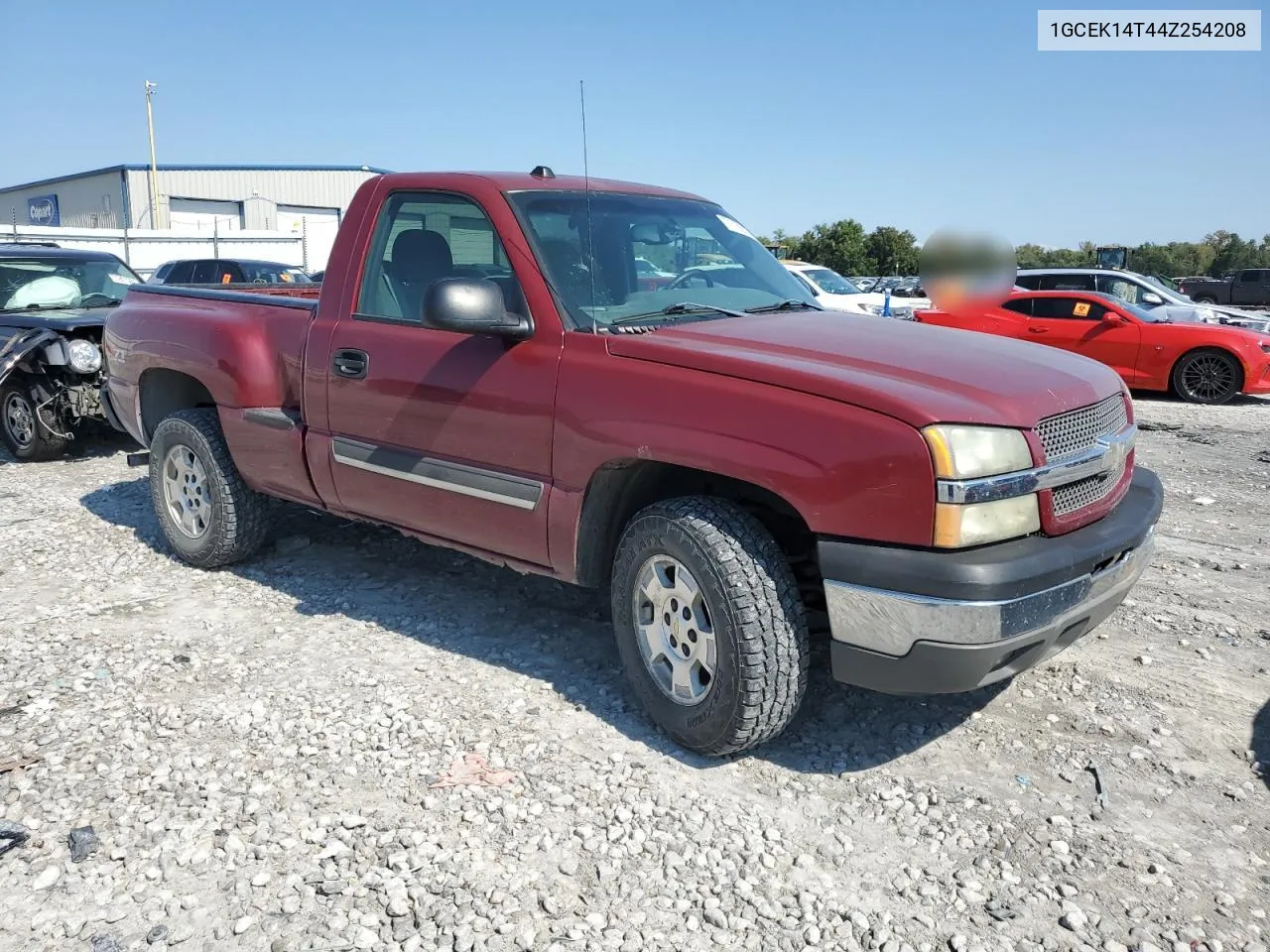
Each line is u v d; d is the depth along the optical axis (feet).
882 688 10.26
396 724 12.03
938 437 9.48
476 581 16.98
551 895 9.03
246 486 16.81
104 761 11.18
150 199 161.58
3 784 10.70
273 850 9.66
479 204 12.99
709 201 16.22
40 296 29.50
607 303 12.47
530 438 12.08
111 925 8.67
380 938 8.52
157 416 18.80
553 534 12.07
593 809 10.36
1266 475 26.22
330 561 17.93
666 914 8.85
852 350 11.18
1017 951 8.45
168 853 9.61
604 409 11.33
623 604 11.78
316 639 14.60
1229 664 13.84
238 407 15.84
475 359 12.60
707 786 10.81
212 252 103.09
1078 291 45.06
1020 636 9.84
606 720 12.22
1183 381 41.45
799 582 11.66
